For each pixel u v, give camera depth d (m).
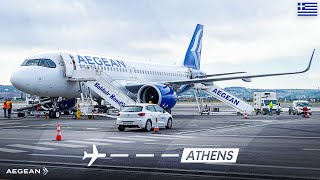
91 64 39.41
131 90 41.09
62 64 37.34
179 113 58.09
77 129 26.47
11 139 20.25
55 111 39.81
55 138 20.73
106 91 37.56
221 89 51.28
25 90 35.72
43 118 40.31
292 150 16.20
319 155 14.84
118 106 37.09
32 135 22.31
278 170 11.93
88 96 40.25
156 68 48.91
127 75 43.25
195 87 50.81
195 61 58.59
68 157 14.48
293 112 55.81
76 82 38.34
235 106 50.34
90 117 39.34
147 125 25.02
